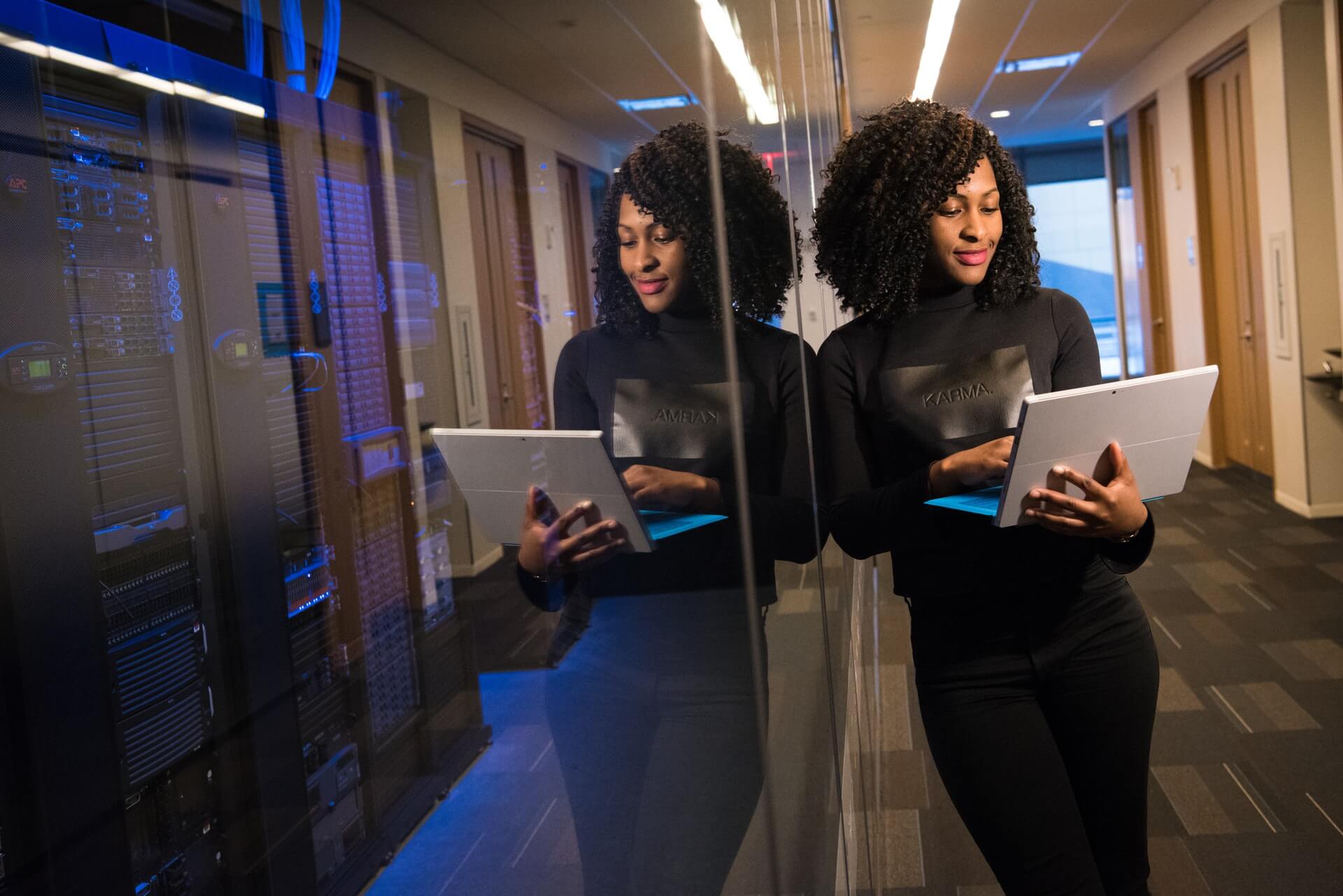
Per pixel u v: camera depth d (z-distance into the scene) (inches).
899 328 52.3
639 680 16.8
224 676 10.0
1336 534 167.5
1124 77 284.8
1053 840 46.9
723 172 20.5
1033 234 52.7
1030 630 48.2
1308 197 177.0
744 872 20.6
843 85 203.2
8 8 8.6
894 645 116.0
